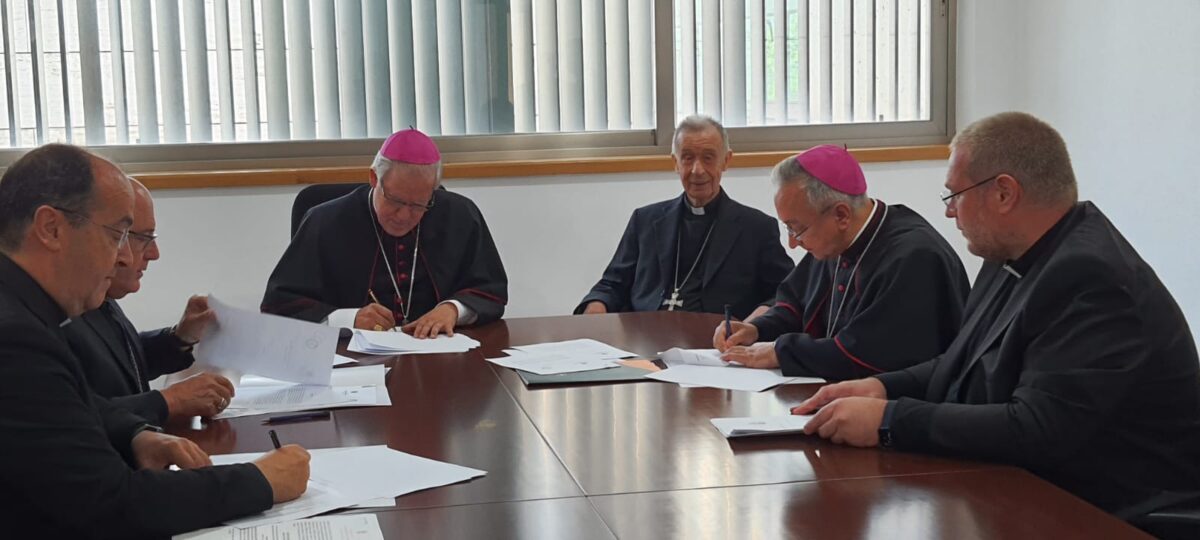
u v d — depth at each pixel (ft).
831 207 8.54
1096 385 5.83
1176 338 6.12
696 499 5.23
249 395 7.49
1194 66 13.41
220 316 7.62
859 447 6.07
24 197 5.09
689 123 12.50
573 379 7.83
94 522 4.70
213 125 14.88
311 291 10.73
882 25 16.58
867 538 4.69
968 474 5.57
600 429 6.53
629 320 10.55
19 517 4.80
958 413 5.90
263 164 14.93
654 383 7.77
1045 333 6.08
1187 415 6.10
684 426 6.56
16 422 4.66
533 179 15.28
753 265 12.30
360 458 5.91
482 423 6.71
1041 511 5.01
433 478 5.56
